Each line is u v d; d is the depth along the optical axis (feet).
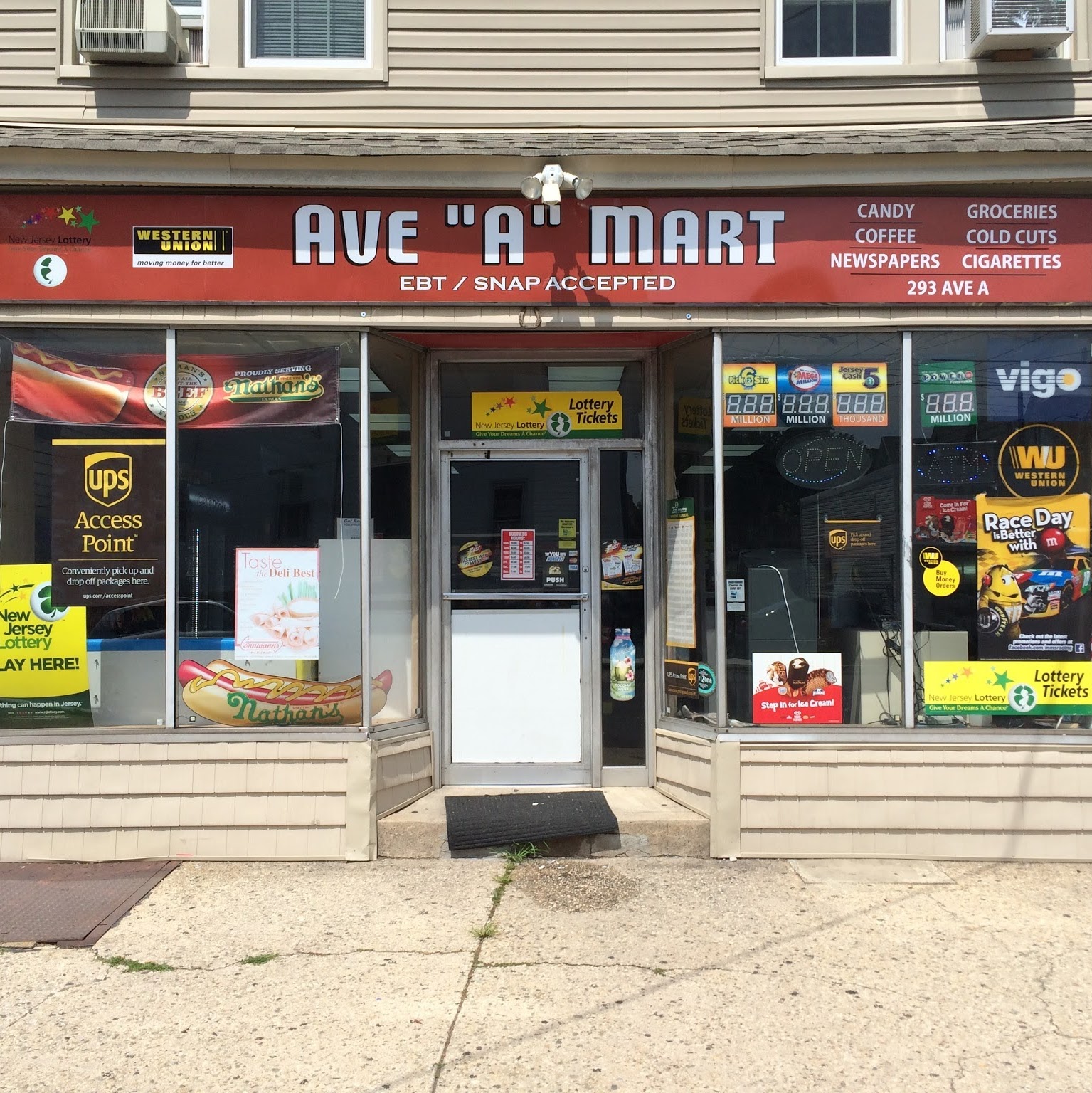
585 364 20.31
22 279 17.69
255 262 17.80
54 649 17.87
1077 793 17.60
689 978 12.70
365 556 18.04
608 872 16.71
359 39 19.04
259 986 12.53
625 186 17.76
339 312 17.95
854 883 16.30
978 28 18.22
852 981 12.63
